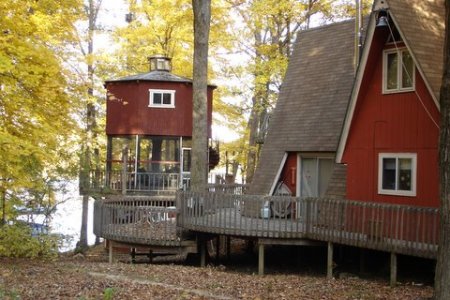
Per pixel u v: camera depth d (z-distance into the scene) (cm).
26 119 1466
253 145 3194
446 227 948
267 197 1652
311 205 1623
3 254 1605
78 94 1605
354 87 1653
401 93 1564
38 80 1390
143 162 2852
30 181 1426
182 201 1808
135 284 1230
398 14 1460
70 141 2183
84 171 2538
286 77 2431
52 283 1171
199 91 2050
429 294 1201
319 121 2108
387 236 1391
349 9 2814
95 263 1730
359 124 1692
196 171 2045
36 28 1504
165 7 2948
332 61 2262
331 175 1934
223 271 1680
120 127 2853
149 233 1830
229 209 1688
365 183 1666
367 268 1712
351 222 1499
